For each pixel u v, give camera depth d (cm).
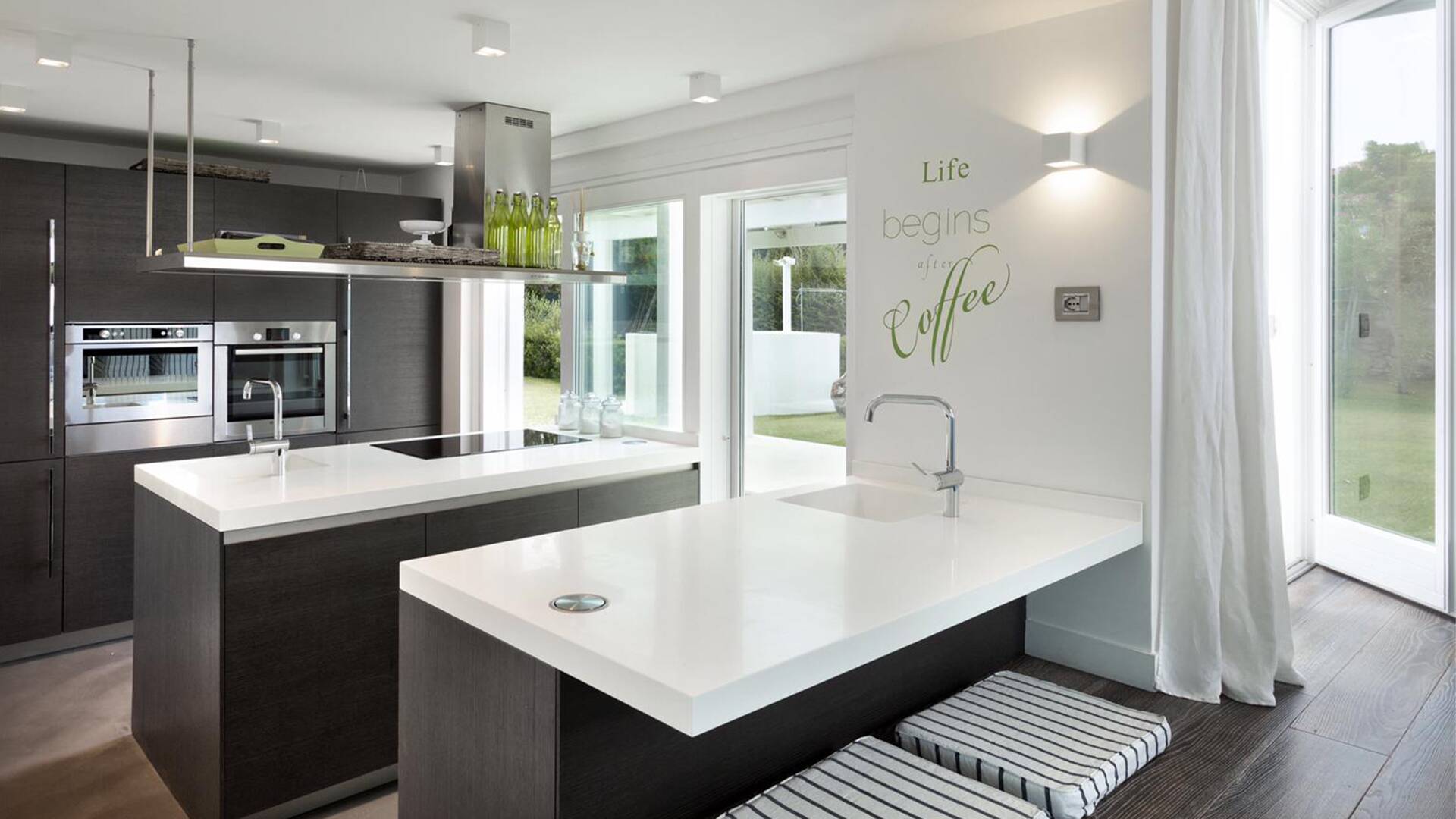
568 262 492
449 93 379
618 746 178
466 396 549
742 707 149
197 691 275
